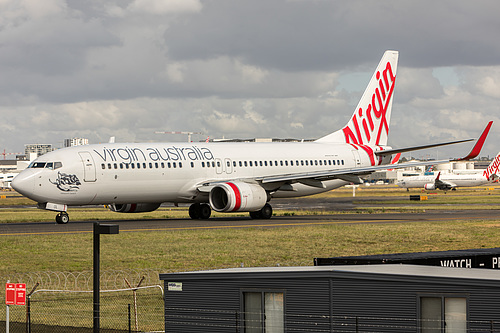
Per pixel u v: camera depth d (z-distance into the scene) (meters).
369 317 35.09
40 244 101.00
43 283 71.31
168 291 39.38
